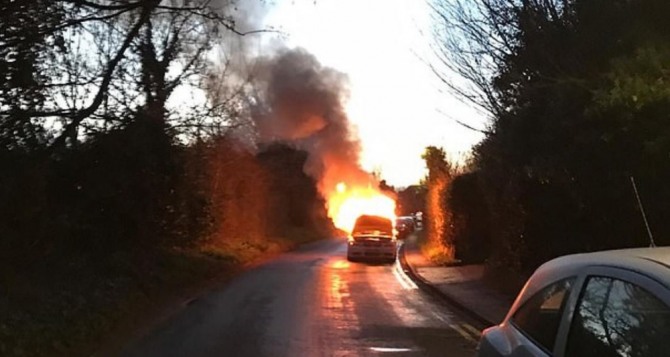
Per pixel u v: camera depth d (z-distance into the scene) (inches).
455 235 1170.0
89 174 659.4
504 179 714.2
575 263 179.2
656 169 422.0
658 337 136.6
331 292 780.6
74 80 559.8
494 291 749.9
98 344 473.1
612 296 154.9
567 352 162.4
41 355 404.5
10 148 482.9
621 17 466.6
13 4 444.8
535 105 541.6
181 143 810.8
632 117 394.6
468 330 535.2
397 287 839.1
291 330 526.6
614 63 413.1
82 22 514.3
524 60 546.9
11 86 471.2
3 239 483.5
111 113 637.9
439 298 730.2
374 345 469.4
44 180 523.2
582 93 456.1
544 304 185.6
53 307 493.7
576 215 534.3
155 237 821.2
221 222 1298.0
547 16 528.1
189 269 903.7
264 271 1064.2
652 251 166.6
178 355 438.0
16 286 495.8
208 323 565.0
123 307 585.3
